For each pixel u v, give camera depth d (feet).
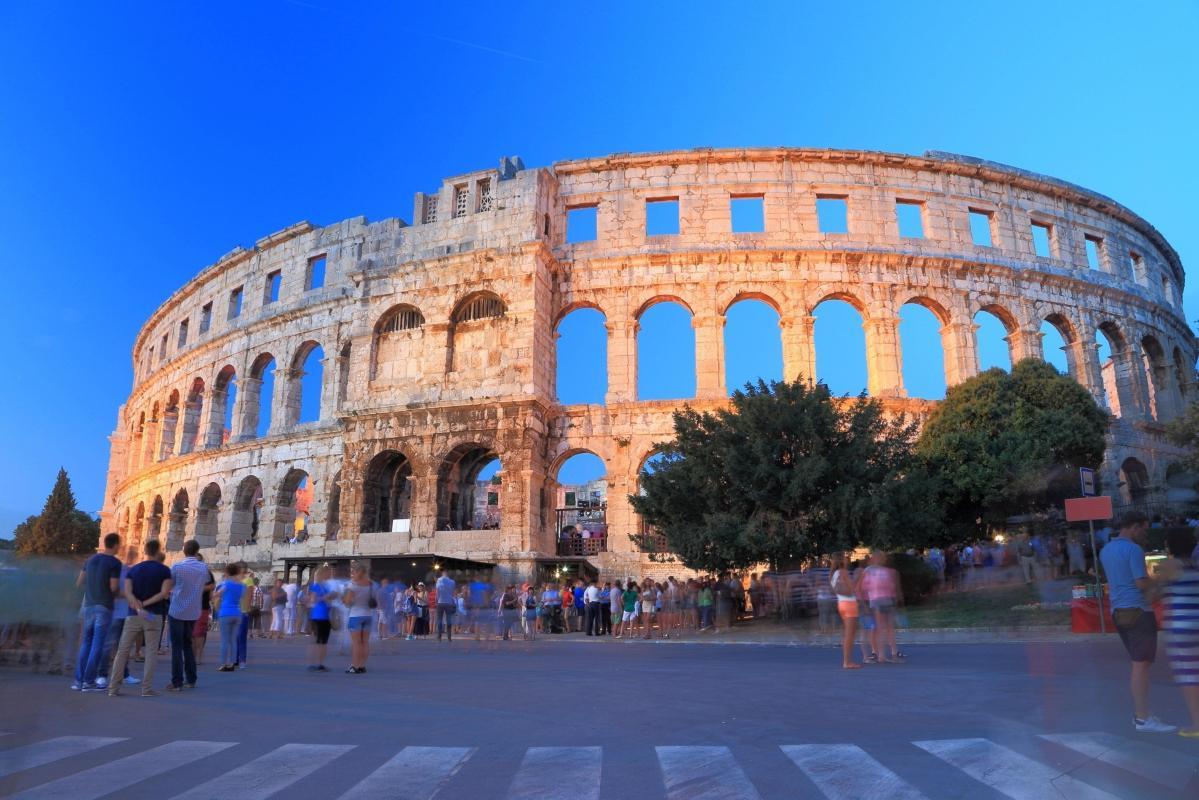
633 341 166.71
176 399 235.81
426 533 156.35
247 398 200.95
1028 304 177.06
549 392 166.71
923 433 146.72
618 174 177.78
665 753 34.99
